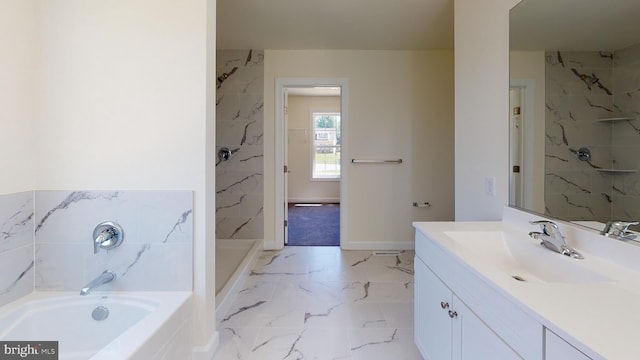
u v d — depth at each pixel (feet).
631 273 3.38
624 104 3.65
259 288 8.75
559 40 4.59
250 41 11.36
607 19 3.93
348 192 12.34
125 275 5.59
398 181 12.33
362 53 12.13
